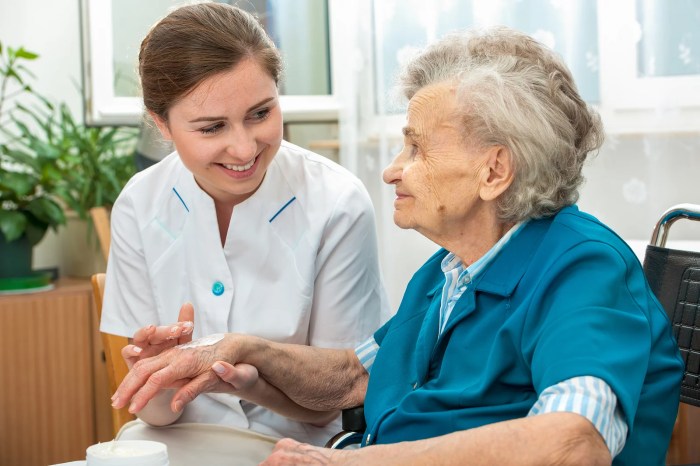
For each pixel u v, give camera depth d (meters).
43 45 3.16
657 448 1.07
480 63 1.15
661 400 1.07
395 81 1.25
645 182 2.69
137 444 1.12
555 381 0.95
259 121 1.40
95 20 2.77
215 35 1.35
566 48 2.71
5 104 3.11
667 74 2.67
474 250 1.19
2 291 2.74
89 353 2.81
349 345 1.57
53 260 3.20
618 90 2.69
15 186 2.75
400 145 2.81
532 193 1.12
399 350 1.31
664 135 2.67
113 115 2.80
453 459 0.93
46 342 2.75
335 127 3.04
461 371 1.15
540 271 1.09
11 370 2.70
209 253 1.55
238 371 1.34
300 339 1.57
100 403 2.84
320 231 1.54
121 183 2.98
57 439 2.77
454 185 1.14
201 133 1.39
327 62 2.92
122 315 1.66
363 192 1.59
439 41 1.21
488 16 2.73
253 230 1.54
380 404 1.28
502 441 0.92
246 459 1.44
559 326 0.99
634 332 1.00
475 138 1.12
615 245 1.08
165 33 1.37
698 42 2.65
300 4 2.89
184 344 1.36
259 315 1.55
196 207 1.56
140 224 1.60
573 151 1.14
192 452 1.45
